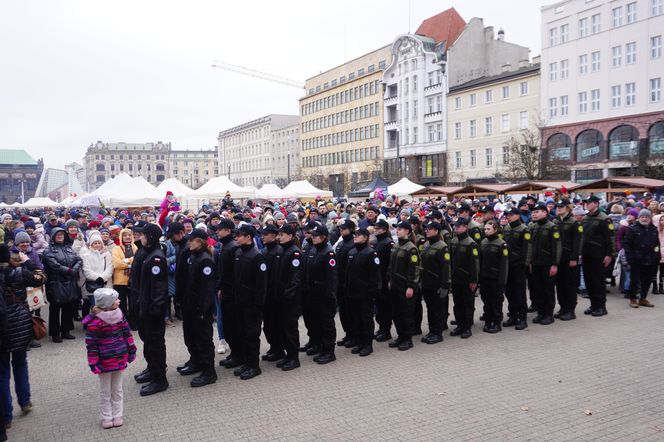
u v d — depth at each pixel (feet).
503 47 181.37
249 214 45.21
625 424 17.78
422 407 19.45
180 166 489.67
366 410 19.26
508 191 75.10
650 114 115.24
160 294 21.27
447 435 17.11
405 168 191.52
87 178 488.44
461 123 164.96
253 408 19.69
